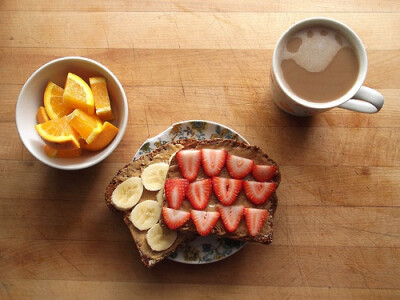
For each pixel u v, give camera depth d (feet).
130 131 1.40
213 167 1.27
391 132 1.40
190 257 1.31
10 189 1.39
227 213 1.26
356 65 1.21
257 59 1.41
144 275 1.37
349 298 1.36
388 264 1.37
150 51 1.42
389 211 1.38
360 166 1.40
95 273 1.36
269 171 1.28
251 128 1.40
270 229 1.28
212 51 1.42
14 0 1.43
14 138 1.40
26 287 1.36
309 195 1.39
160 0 1.42
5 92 1.40
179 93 1.41
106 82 1.32
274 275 1.37
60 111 1.31
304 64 1.22
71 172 1.39
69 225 1.38
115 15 1.42
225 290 1.36
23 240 1.37
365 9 1.42
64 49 1.42
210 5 1.42
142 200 1.30
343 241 1.38
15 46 1.42
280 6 1.42
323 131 1.40
